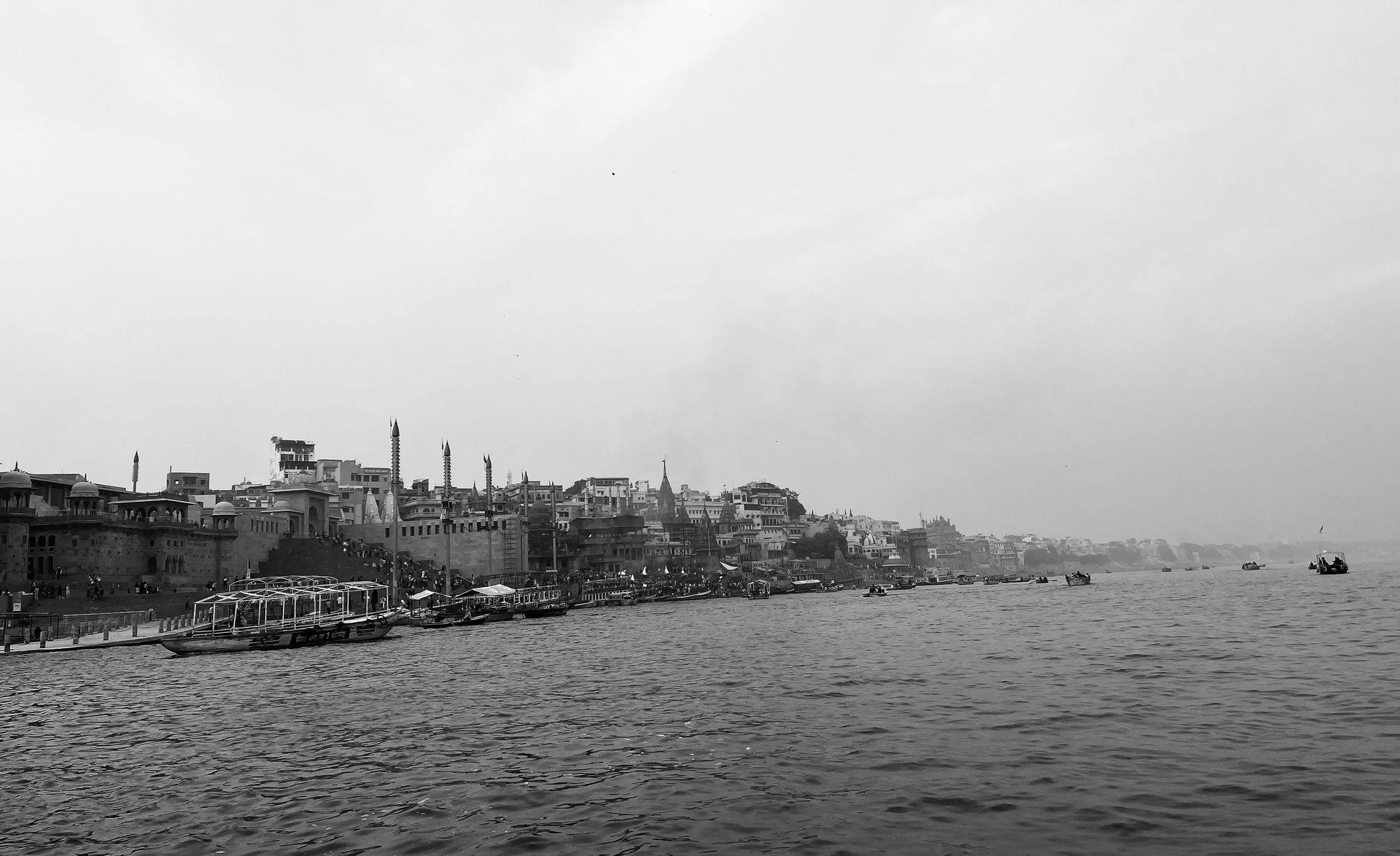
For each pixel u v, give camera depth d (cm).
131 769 2753
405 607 11212
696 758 2544
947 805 1980
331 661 6153
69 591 9450
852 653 5369
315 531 14825
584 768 2480
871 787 2148
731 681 4206
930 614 9606
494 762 2595
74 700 4453
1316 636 5053
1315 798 1902
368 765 2627
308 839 1944
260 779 2512
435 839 1898
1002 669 4272
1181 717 2817
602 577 17000
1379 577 14688
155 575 10894
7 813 2286
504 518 15350
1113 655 4616
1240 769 2159
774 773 2330
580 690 4078
